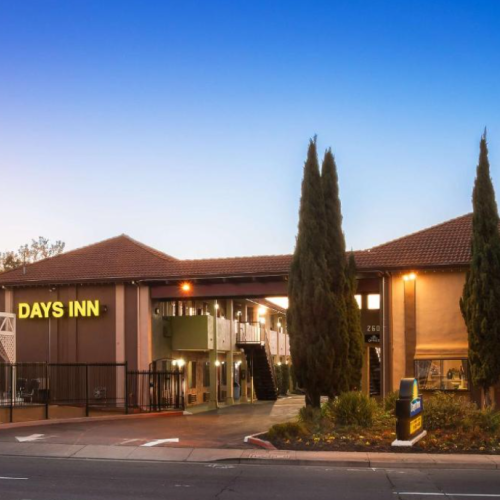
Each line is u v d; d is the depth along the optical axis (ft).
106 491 40.45
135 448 59.98
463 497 39.50
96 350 108.68
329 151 88.22
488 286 83.61
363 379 111.24
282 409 119.85
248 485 43.16
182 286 106.11
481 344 83.66
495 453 56.59
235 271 102.22
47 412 84.43
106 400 105.91
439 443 59.11
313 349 80.59
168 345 116.57
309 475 47.57
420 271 94.27
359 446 58.80
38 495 38.88
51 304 110.52
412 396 59.21
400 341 94.27
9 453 57.98
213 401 127.44
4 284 111.75
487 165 85.51
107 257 116.06
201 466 52.11
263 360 153.69
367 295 106.42
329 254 85.35
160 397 106.32
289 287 83.51
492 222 84.94
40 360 110.73
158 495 39.37
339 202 87.66
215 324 126.41
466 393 90.02
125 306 108.17
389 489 42.09
